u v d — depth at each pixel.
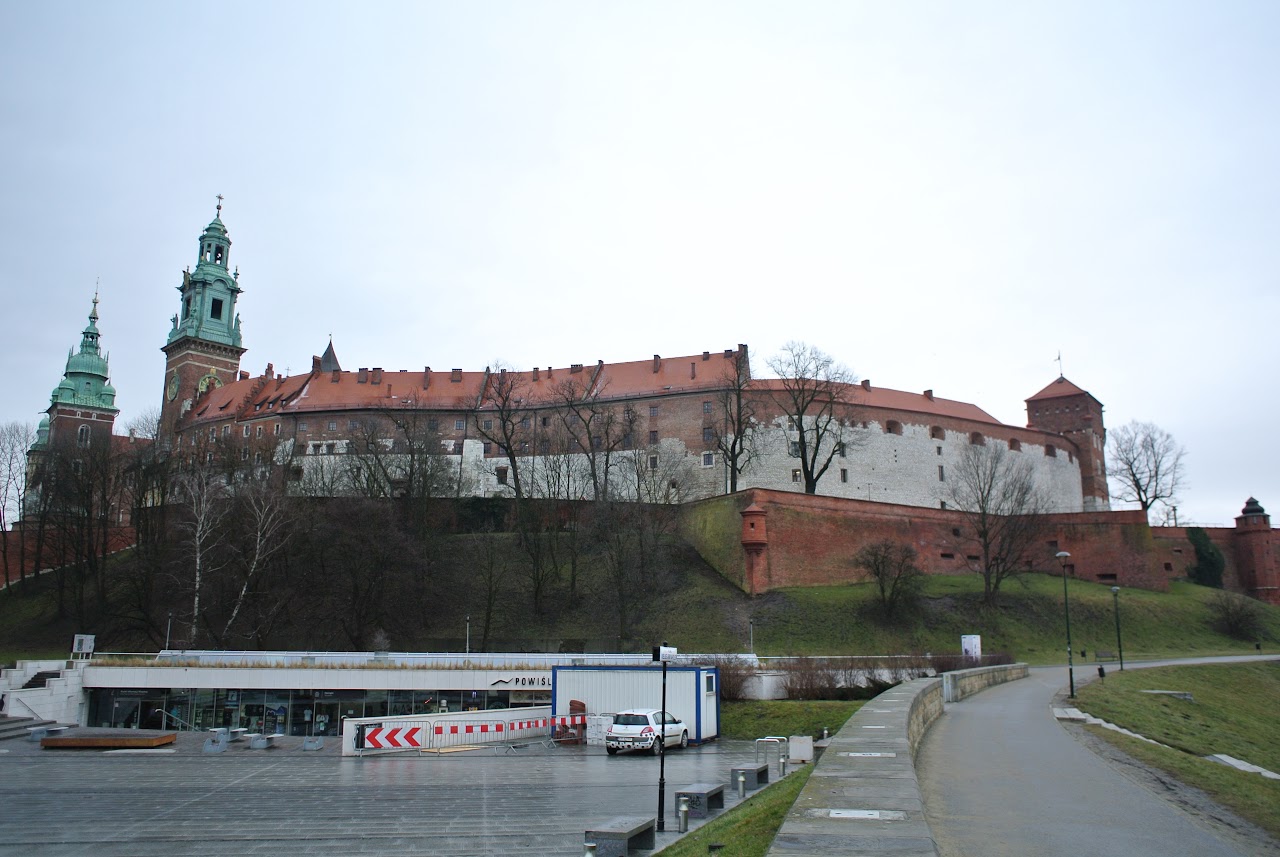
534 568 73.06
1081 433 124.00
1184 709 41.62
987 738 25.62
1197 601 81.62
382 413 103.38
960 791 17.59
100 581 76.88
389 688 47.31
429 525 82.00
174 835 22.42
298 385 115.31
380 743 37.25
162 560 77.62
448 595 74.12
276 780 30.78
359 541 70.50
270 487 78.50
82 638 51.22
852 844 10.16
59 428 134.75
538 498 90.12
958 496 99.19
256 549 68.25
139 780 31.11
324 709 47.59
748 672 44.47
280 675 48.12
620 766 32.62
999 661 57.19
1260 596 91.06
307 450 106.31
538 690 47.09
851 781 13.76
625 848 17.72
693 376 105.25
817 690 43.88
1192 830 14.44
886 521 79.94
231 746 41.06
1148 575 84.25
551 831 22.12
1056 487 115.25
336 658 48.97
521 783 29.20
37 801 27.20
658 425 100.69
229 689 48.38
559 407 99.00
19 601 80.62
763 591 70.50
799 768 27.00
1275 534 92.81
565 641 67.12
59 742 40.25
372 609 69.25
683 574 75.25
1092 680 47.03
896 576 69.81
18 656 69.38
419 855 20.02
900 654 61.03
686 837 18.56
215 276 132.50
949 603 71.69
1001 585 77.62
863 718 21.47
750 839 15.04
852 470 98.88
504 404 88.88
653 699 39.47
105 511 84.94
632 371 109.56
